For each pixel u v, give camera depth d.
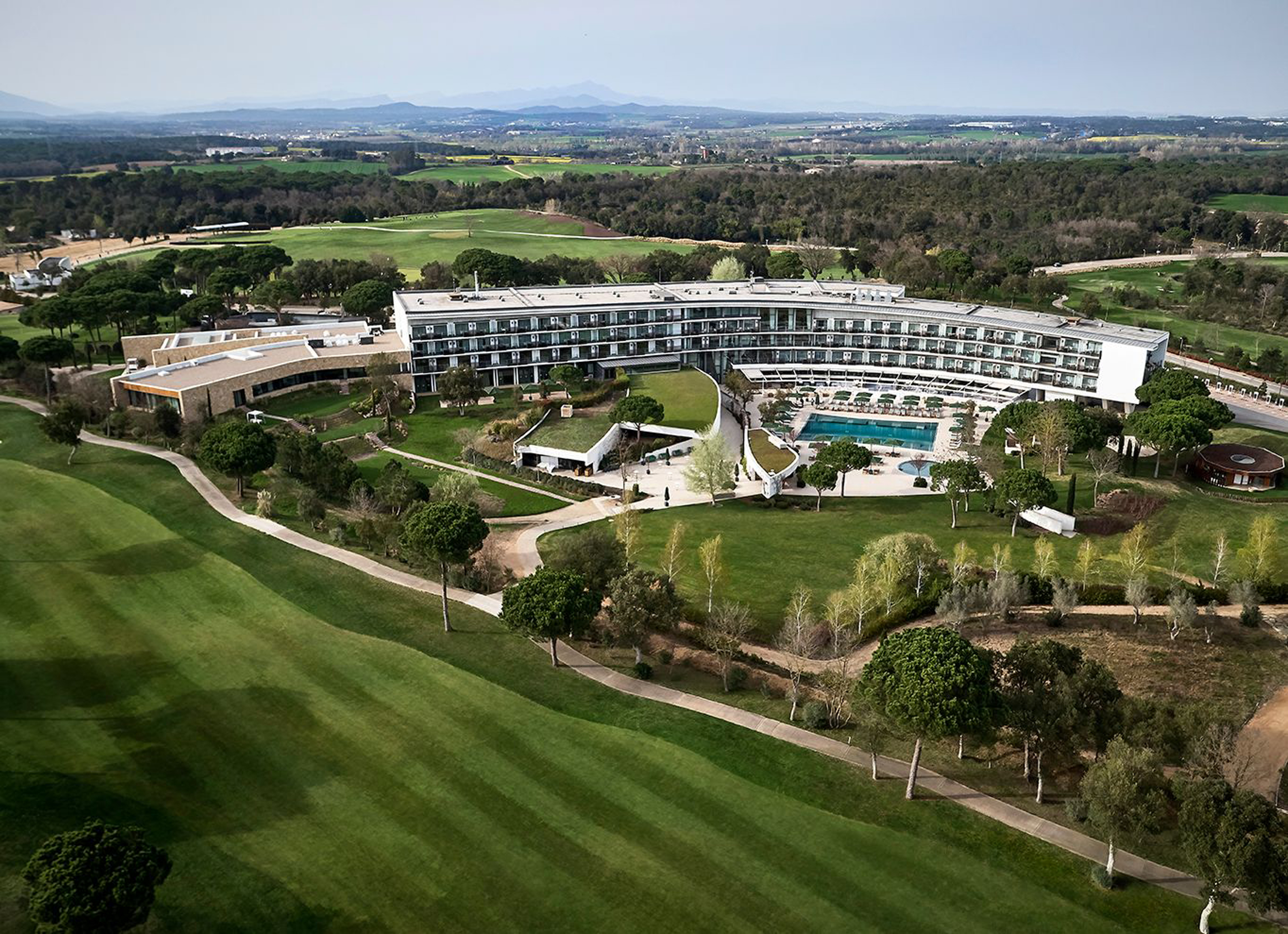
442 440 155.12
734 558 109.06
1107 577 101.06
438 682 77.62
